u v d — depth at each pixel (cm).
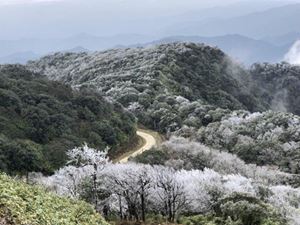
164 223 4016
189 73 18575
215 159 8156
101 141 8981
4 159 6644
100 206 4428
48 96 9600
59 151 7575
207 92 17888
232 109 17275
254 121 11838
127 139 10325
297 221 4325
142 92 15350
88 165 4834
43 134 8150
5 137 7331
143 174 4344
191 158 8175
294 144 9969
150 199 4531
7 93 8838
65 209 1888
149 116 13425
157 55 19562
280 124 11544
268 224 3906
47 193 1998
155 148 8706
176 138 9250
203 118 13138
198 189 4925
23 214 1517
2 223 1408
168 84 16825
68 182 4578
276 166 9100
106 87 16425
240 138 10456
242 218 4100
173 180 4506
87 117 9650
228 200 4522
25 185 1925
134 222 4025
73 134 8706
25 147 7119
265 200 5356
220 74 19938
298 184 7812
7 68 12256
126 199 4350
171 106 14288
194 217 4338
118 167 4697
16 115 8456
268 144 9956
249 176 7925
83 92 11300
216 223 4116
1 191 1608
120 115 11231
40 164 7062
